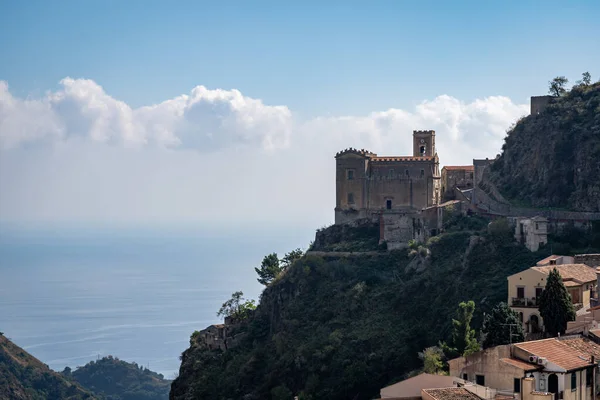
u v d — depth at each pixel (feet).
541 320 531.50
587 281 549.13
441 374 428.15
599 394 371.76
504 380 361.30
